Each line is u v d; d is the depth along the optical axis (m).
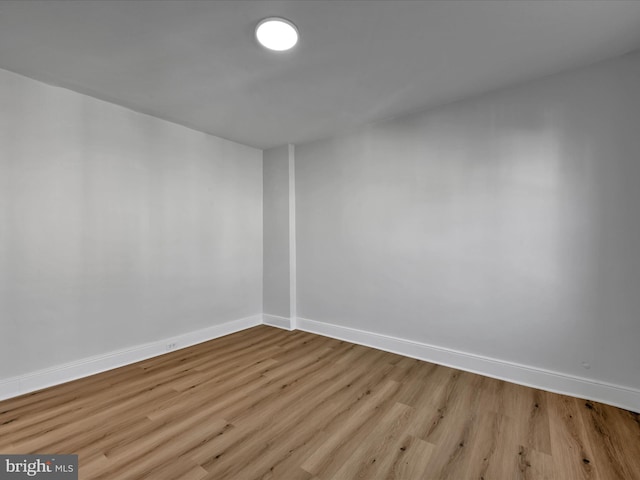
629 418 1.85
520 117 2.31
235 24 1.63
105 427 1.78
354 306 3.27
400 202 2.93
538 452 1.58
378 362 2.75
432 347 2.74
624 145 1.95
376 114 2.86
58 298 2.33
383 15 1.57
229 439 1.69
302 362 2.75
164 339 2.98
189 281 3.20
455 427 1.79
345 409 1.98
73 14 1.54
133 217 2.76
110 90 2.38
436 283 2.72
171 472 1.44
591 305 2.06
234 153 3.65
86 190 2.47
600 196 2.03
